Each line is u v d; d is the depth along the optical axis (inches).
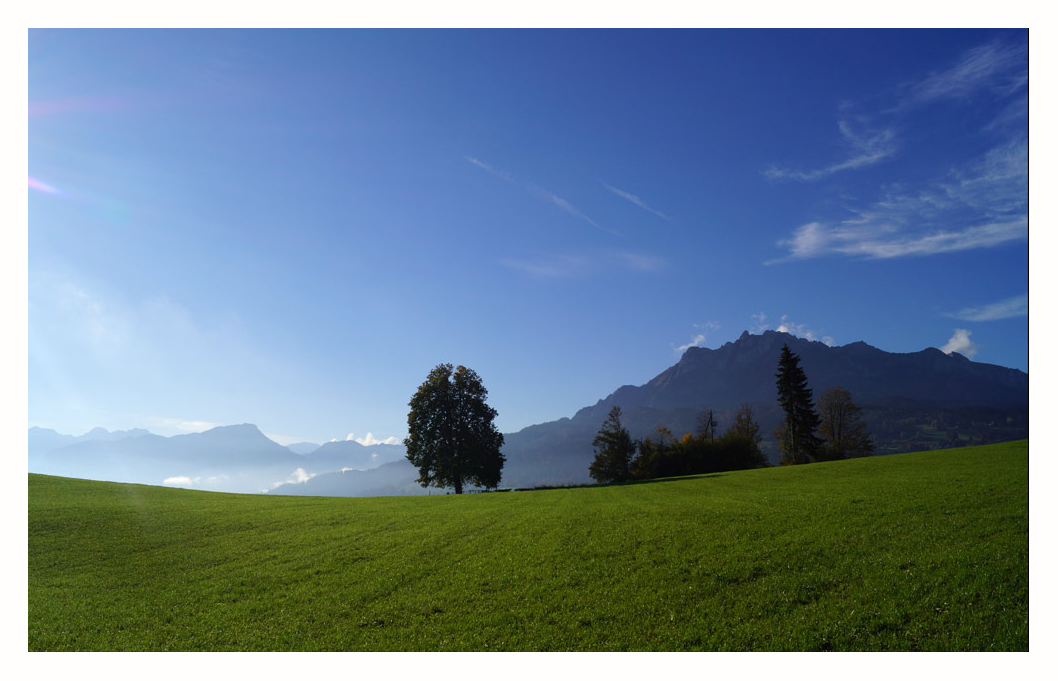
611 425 3523.6
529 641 556.4
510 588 690.2
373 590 714.2
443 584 721.0
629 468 3452.3
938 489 989.8
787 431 3531.0
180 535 1031.0
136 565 854.5
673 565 715.4
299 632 610.9
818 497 1075.9
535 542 888.3
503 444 2454.5
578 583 687.7
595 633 561.0
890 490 1059.3
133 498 1375.5
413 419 2394.2
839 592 583.2
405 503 1477.6
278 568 829.2
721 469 3097.9
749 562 694.5
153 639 603.2
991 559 593.0
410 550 888.3
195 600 712.4
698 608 589.3
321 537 1008.2
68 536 991.0
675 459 3159.5
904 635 494.3
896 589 565.9
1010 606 505.7
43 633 617.6
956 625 495.5
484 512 1236.5
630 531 912.9
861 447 3319.4
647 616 583.5
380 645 570.6
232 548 945.5
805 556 692.7
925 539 693.9
